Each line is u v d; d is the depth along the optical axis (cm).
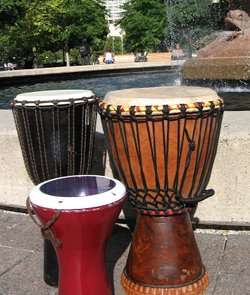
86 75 718
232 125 145
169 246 103
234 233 142
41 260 130
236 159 137
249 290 110
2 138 165
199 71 318
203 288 105
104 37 1969
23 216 164
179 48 1120
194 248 106
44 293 113
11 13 1306
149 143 98
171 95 101
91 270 95
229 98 293
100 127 158
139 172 102
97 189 100
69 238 91
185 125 97
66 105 116
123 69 751
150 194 103
